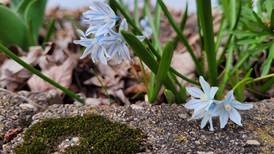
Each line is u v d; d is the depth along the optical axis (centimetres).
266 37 38
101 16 29
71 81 44
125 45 30
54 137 30
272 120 32
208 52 34
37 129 31
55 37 59
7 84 44
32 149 30
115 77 44
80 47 51
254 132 31
